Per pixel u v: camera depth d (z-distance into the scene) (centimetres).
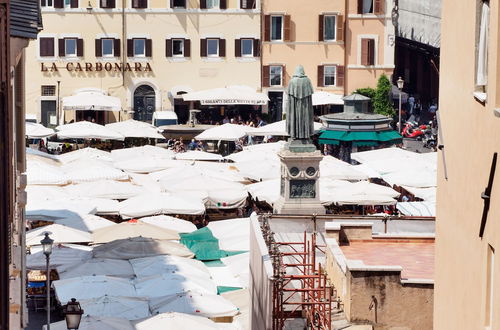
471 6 2208
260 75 12594
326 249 3506
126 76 12519
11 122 2564
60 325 4519
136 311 4875
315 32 12550
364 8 12494
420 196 7138
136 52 12544
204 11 12538
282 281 3509
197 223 7219
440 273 2522
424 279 3014
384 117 9275
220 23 12569
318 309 3369
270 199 7106
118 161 8669
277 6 12531
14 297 2908
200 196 7438
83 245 6006
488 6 2081
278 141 10150
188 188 7550
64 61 12431
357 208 7338
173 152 9356
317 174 5288
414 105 13300
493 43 1984
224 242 6066
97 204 7088
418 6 13938
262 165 8188
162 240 6000
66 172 7919
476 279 2111
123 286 5178
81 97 11681
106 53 12494
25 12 2798
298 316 3841
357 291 3008
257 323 4178
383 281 3006
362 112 9344
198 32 12556
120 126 10375
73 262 5616
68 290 5100
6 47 2116
